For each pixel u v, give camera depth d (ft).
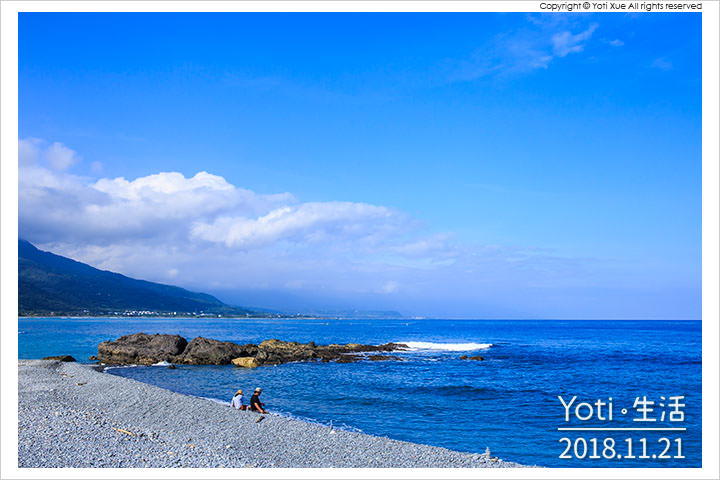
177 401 75.31
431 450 52.54
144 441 50.44
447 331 549.13
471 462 48.21
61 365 129.59
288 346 194.39
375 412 80.89
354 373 136.87
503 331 544.21
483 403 89.92
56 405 69.10
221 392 101.24
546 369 152.05
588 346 274.36
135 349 157.89
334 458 48.62
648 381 124.47
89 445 46.42
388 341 344.08
